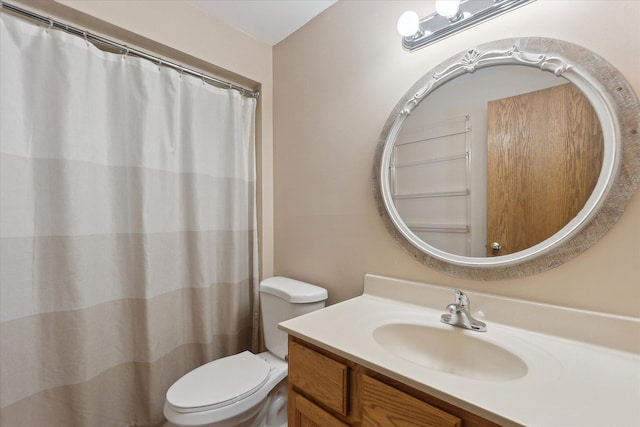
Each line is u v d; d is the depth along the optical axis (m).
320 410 0.86
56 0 1.09
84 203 1.18
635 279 0.75
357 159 1.38
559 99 0.85
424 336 0.97
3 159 1.02
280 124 1.80
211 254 1.61
